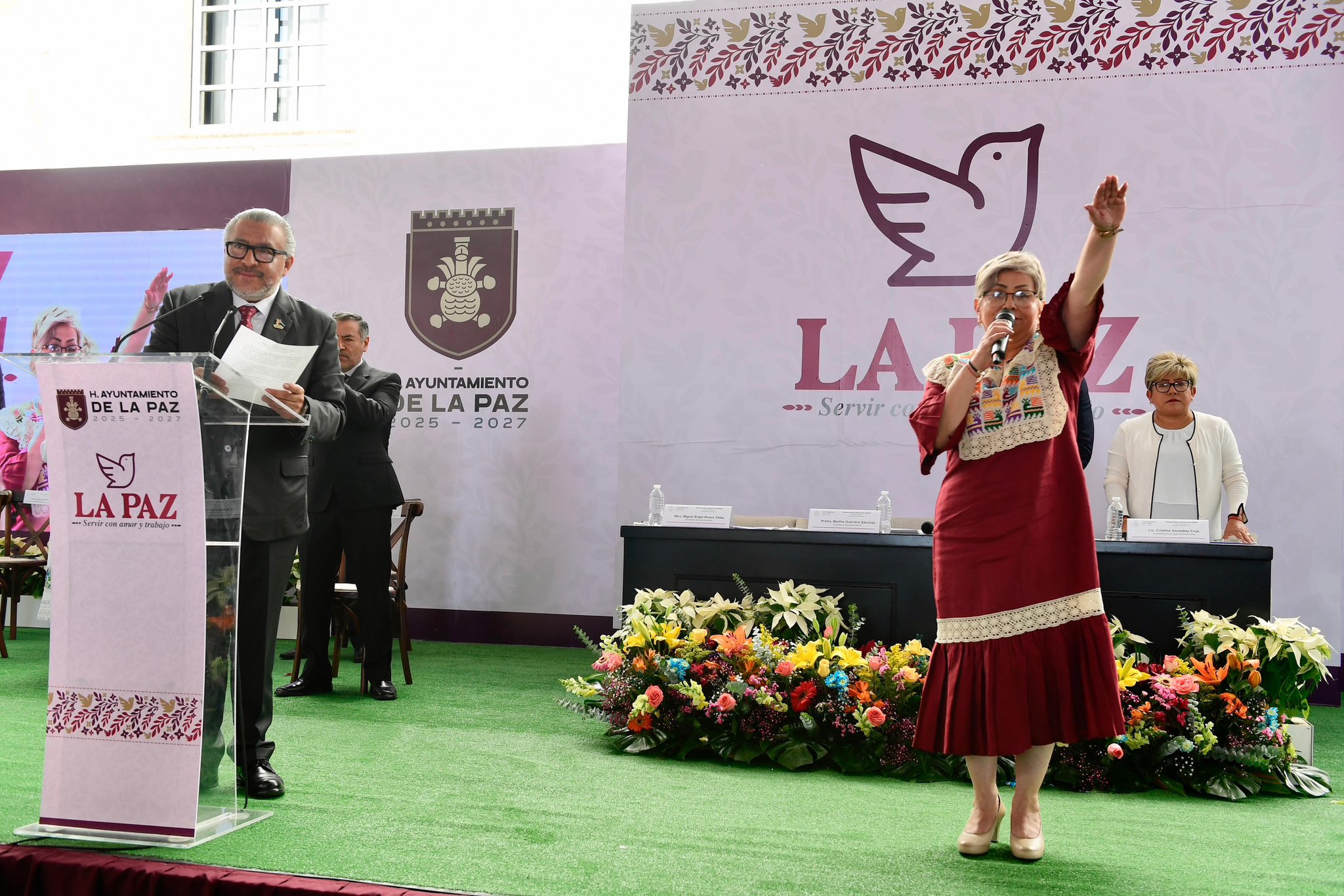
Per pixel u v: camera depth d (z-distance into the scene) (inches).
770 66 236.7
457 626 274.7
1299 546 212.8
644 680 147.0
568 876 88.2
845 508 232.2
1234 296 216.8
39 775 120.5
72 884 87.5
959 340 228.8
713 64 238.8
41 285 288.0
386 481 184.7
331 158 281.1
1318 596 211.8
